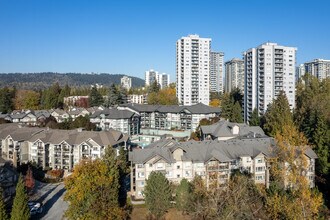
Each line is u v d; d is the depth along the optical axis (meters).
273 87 145.12
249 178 69.44
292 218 47.22
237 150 78.50
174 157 74.88
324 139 77.75
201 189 61.75
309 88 140.25
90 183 54.22
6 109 183.75
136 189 72.38
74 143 94.88
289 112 108.38
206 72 185.12
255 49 149.50
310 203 47.94
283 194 54.19
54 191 78.69
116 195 57.84
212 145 79.19
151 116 155.12
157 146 80.00
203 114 145.38
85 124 123.62
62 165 95.50
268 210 52.22
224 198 53.81
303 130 94.19
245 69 156.62
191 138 118.31
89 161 61.47
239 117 139.62
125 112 142.12
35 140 98.19
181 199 60.47
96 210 52.91
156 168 73.44
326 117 90.44
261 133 100.56
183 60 182.75
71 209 54.06
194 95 184.00
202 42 183.50
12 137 100.38
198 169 75.12
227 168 74.06
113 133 103.50
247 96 155.62
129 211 64.06
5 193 69.94
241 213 49.44
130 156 74.44
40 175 89.25
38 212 65.44
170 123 151.62
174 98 192.50
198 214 56.91
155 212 60.38
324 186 73.62
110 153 64.81
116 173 61.38
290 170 58.72
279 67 145.25
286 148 59.03
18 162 98.25
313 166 73.56
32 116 157.38
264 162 77.31
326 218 56.66
